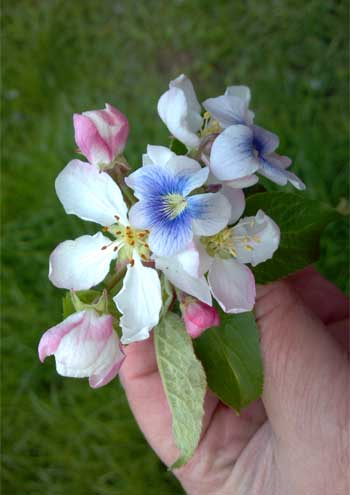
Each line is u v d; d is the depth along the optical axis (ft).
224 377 0.41
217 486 0.48
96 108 0.95
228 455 0.48
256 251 0.37
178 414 0.40
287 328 0.42
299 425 0.41
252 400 0.41
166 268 0.35
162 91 0.94
